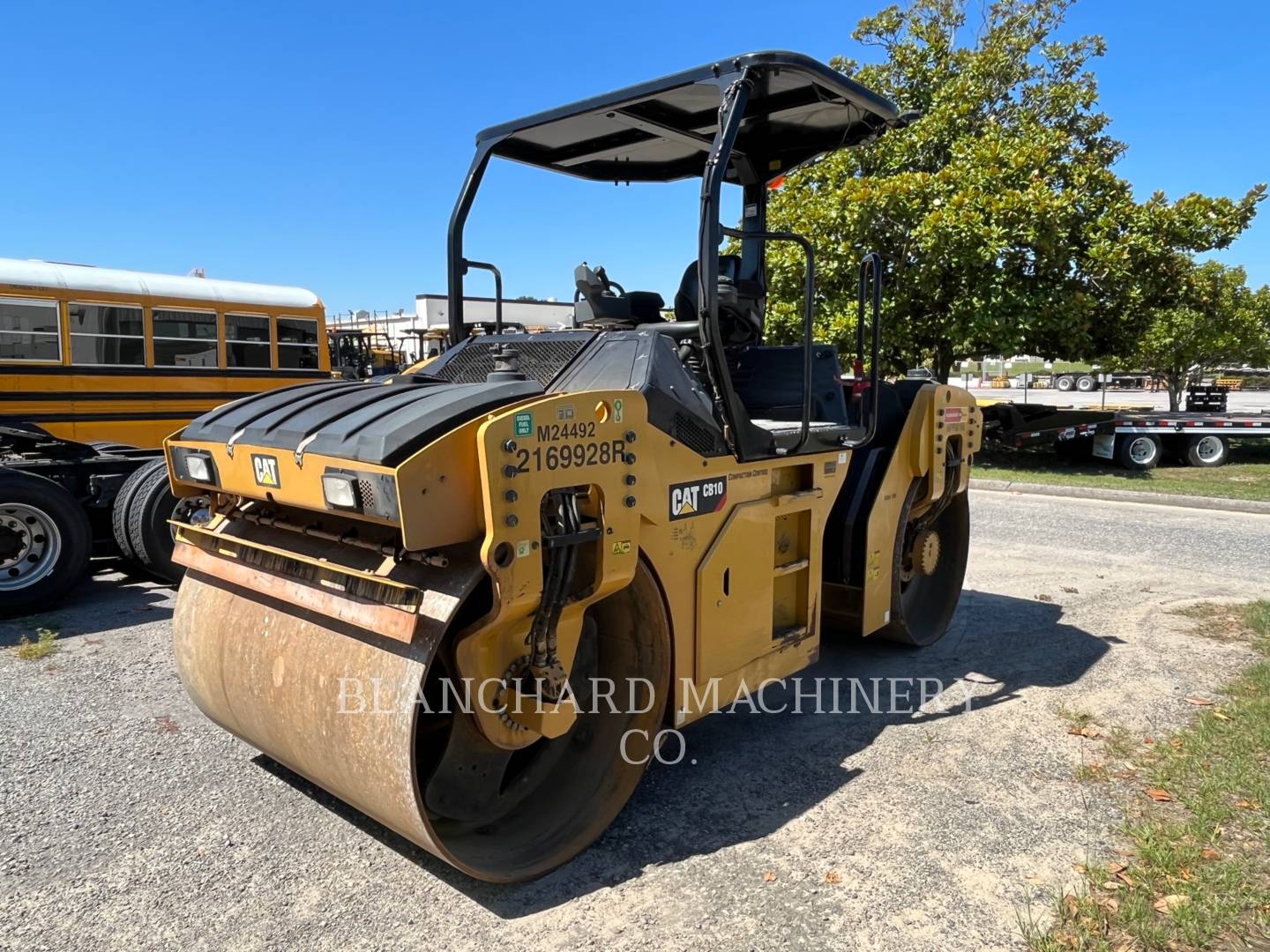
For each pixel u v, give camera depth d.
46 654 4.99
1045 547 8.04
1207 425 14.60
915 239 13.09
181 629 3.44
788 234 3.40
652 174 5.02
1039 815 3.24
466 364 3.77
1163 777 3.46
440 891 2.79
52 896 2.75
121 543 6.44
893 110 4.08
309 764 2.94
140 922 2.63
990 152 13.20
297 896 2.76
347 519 2.91
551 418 2.58
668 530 3.10
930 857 2.97
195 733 3.94
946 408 5.09
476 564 2.55
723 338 4.31
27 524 5.84
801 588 3.97
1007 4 17.27
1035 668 4.82
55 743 3.83
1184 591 6.44
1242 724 3.93
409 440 2.43
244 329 10.41
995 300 12.91
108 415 9.28
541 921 2.64
